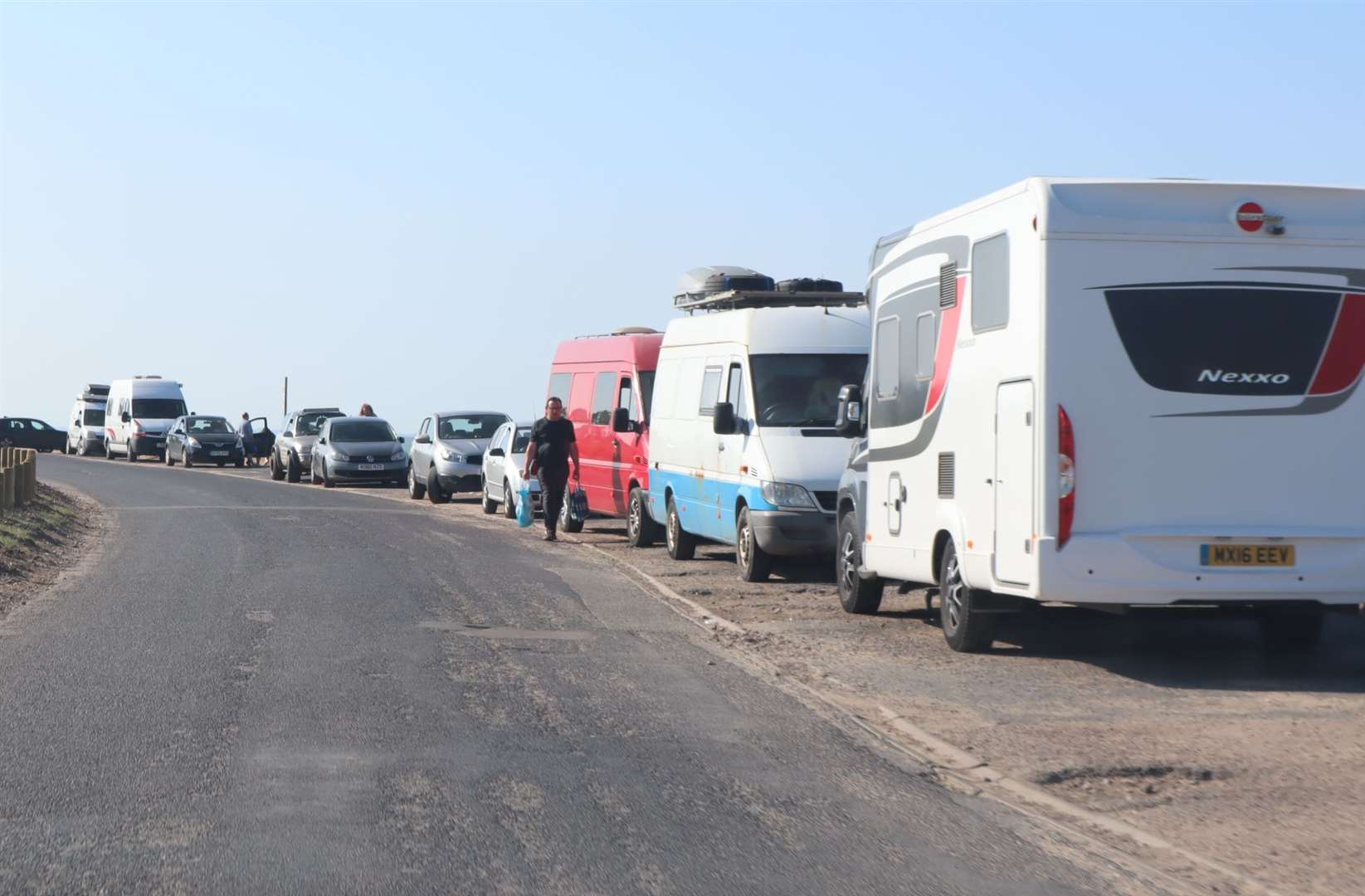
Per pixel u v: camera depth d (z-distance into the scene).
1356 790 7.07
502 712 8.55
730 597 14.83
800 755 7.66
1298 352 9.76
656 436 19.48
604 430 21.77
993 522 10.29
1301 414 9.77
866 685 9.84
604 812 6.41
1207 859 5.98
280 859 5.61
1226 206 9.72
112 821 6.07
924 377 11.65
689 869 5.61
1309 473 9.78
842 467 15.71
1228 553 9.68
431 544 19.64
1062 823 6.48
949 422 11.08
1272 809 6.77
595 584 15.38
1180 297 9.66
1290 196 9.78
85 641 10.89
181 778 6.81
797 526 15.52
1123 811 6.79
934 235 11.52
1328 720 8.66
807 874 5.59
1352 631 12.49
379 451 36.66
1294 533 9.72
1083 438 9.59
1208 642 11.84
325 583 14.74
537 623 12.33
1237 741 8.11
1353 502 9.83
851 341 16.83
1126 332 9.62
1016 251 9.98
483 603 13.48
